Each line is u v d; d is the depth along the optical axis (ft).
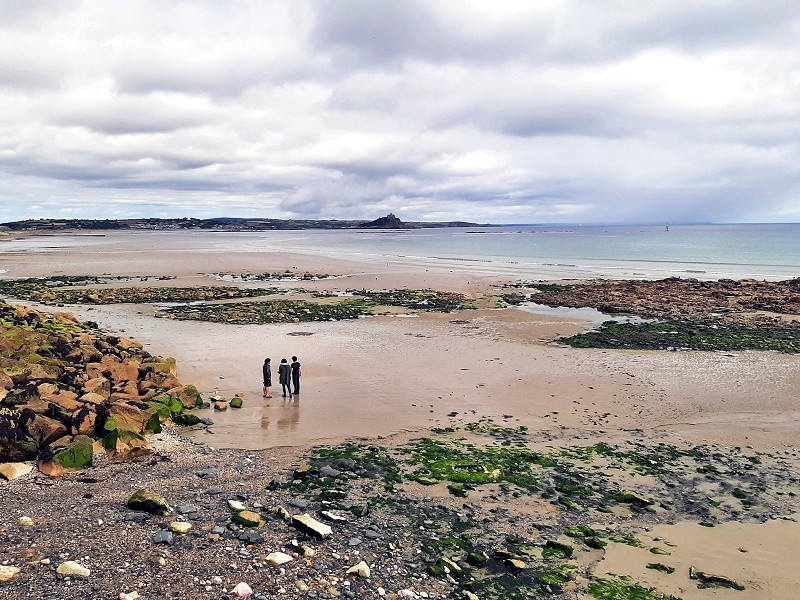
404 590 31.19
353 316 137.08
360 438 57.52
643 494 45.85
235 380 78.89
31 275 226.58
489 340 109.81
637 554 36.52
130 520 36.01
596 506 43.45
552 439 58.49
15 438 45.37
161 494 41.11
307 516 37.42
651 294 168.14
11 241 522.06
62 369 67.92
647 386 78.43
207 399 69.72
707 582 33.55
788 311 139.23
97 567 30.17
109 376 68.44
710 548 37.50
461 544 36.94
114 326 120.67
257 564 31.99
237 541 34.35
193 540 34.01
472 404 69.72
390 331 118.32
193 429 59.06
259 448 54.08
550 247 439.63
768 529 40.24
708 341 107.96
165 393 65.36
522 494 45.09
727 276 221.87
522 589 32.32
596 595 31.99
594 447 56.18
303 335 112.88
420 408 67.77
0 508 37.06
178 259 314.35
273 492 43.21
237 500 40.93
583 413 67.05
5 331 81.10
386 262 298.97
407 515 40.68
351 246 473.67
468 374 83.87
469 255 352.69
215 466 48.44
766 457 54.39
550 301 160.56
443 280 214.69
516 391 75.46
